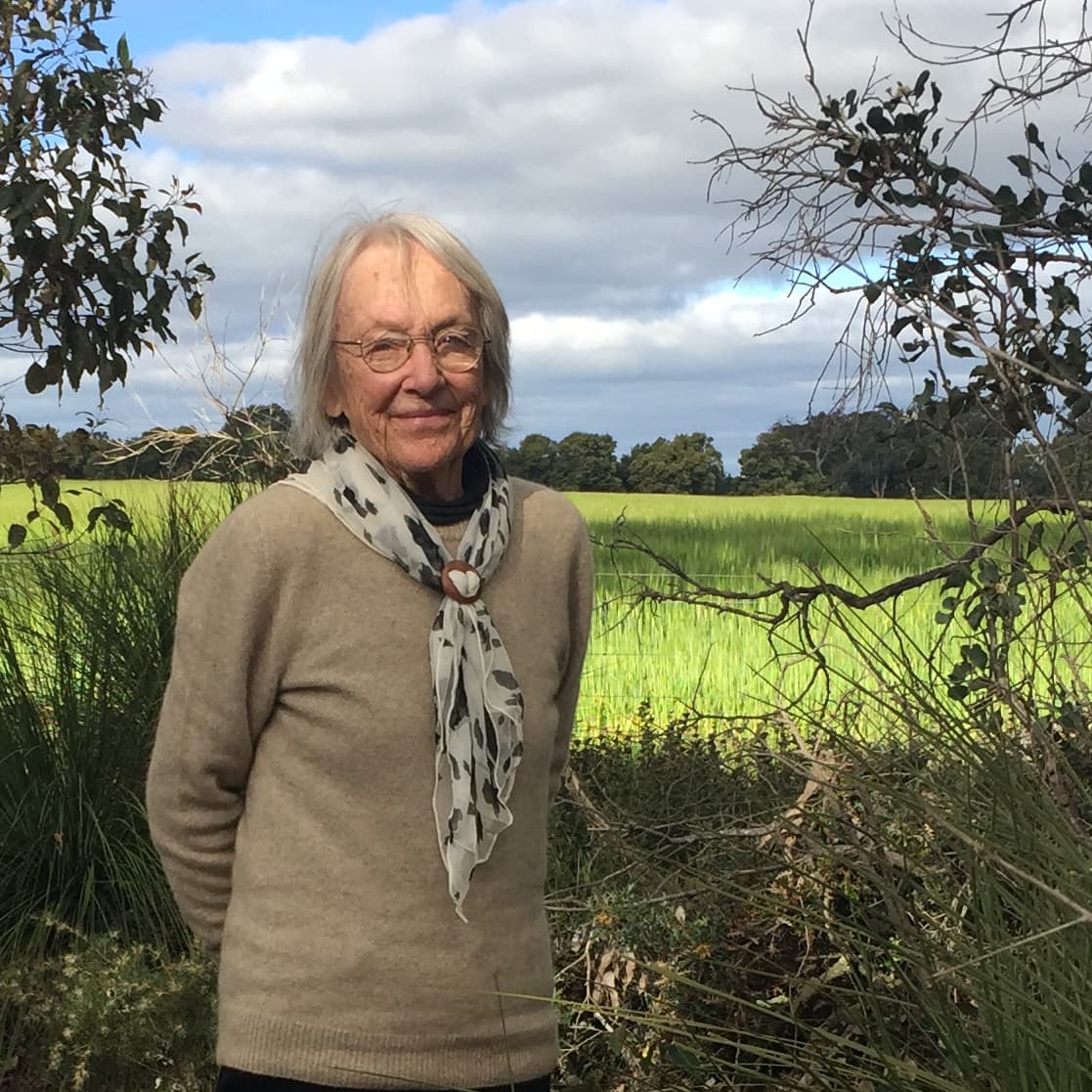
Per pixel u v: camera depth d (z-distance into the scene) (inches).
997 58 125.8
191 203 194.4
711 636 337.1
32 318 181.8
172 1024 139.9
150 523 228.2
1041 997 91.0
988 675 132.6
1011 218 125.9
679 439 1561.3
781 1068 117.5
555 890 156.5
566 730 98.0
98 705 184.5
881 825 115.5
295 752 82.4
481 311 87.8
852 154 131.3
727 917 132.6
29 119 177.0
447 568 83.4
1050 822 95.2
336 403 88.4
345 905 80.6
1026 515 130.3
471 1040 81.4
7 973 151.3
